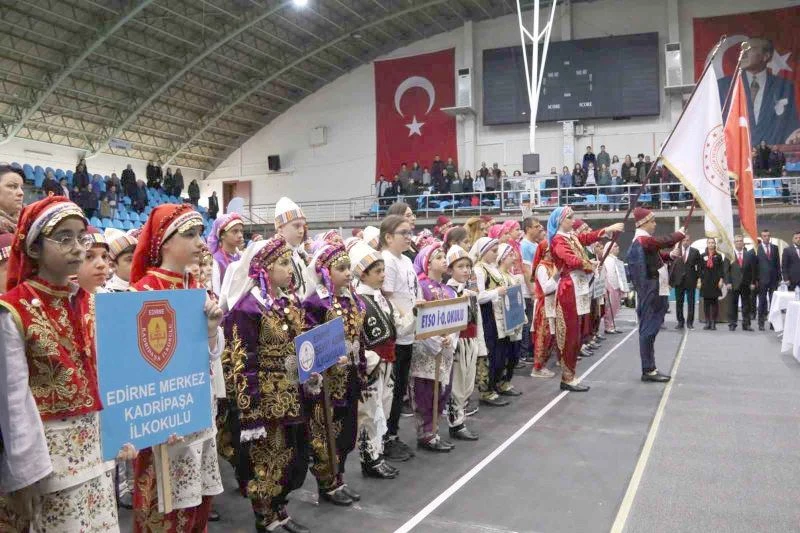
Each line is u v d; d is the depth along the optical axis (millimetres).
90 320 2051
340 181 24297
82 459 1896
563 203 18359
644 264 6562
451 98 22438
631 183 17531
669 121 19938
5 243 2359
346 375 3516
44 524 1837
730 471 3818
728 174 6312
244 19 19125
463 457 4223
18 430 1711
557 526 3092
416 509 3355
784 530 2990
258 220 24984
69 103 19812
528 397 5953
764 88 18797
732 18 19219
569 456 4184
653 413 5258
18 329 1782
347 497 3467
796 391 5988
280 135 25406
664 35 20047
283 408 3000
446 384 4465
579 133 20688
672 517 3154
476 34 22062
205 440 2416
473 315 4715
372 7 20672
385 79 23469
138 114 21250
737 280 11188
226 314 2977
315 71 23953
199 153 25734
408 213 4434
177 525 2383
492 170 20156
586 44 20266
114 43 18375
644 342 6582
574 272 6168
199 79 21578
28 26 16547
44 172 17984
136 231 4035
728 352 8492
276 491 3031
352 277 3936
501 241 6145
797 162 18281
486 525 3123
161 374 2146
